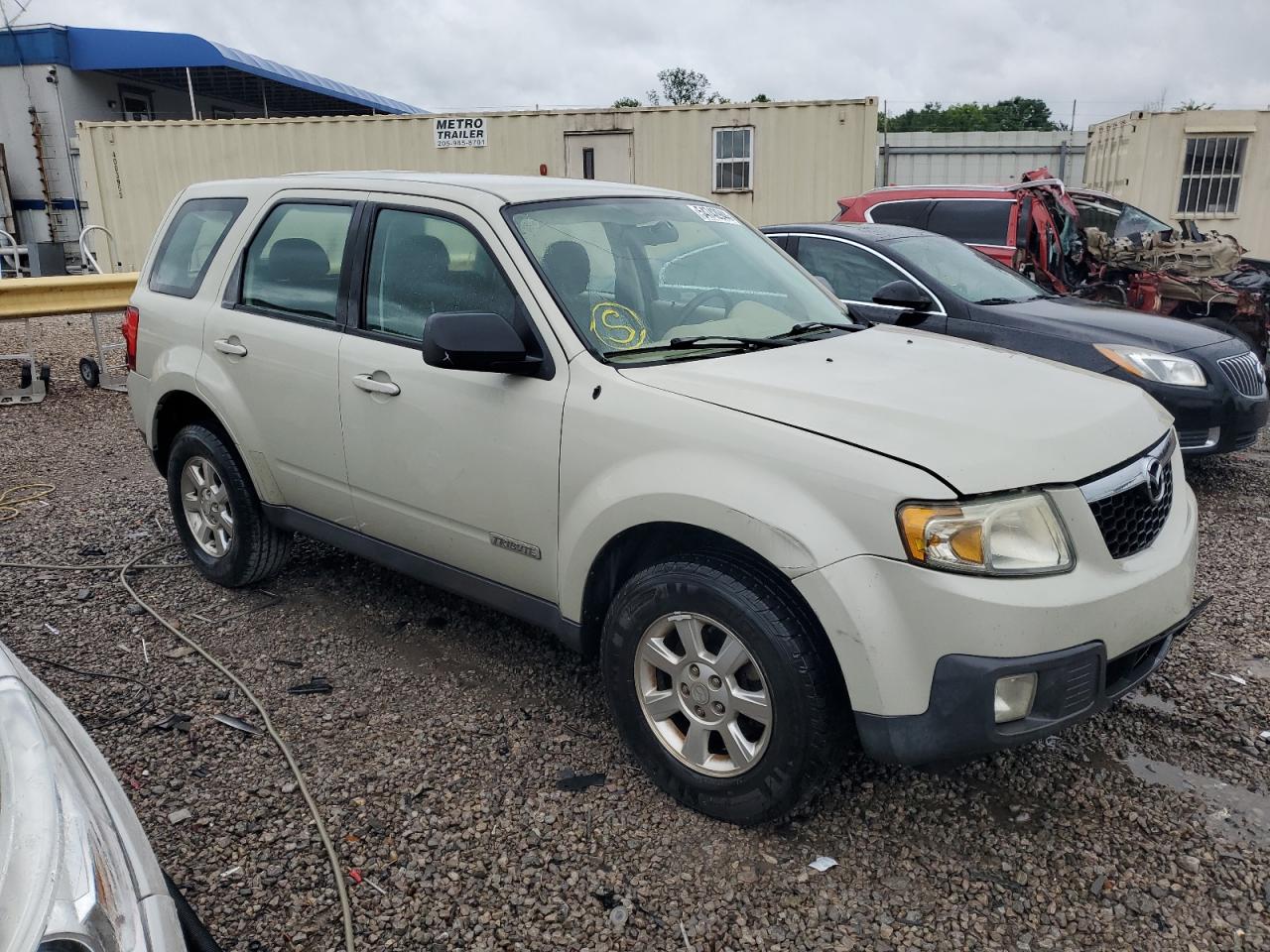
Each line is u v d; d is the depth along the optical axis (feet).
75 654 13.32
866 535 8.34
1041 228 29.78
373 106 87.66
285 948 8.23
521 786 10.36
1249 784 10.42
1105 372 19.36
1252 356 20.51
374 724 11.59
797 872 9.09
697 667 9.50
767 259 13.79
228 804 10.07
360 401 12.28
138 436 25.55
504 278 11.07
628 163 49.16
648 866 9.16
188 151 51.65
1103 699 8.80
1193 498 10.96
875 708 8.42
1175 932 8.38
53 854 5.09
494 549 11.24
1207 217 48.70
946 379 10.23
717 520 8.95
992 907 8.67
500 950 8.20
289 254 13.67
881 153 67.56
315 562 16.53
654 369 10.20
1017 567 8.34
